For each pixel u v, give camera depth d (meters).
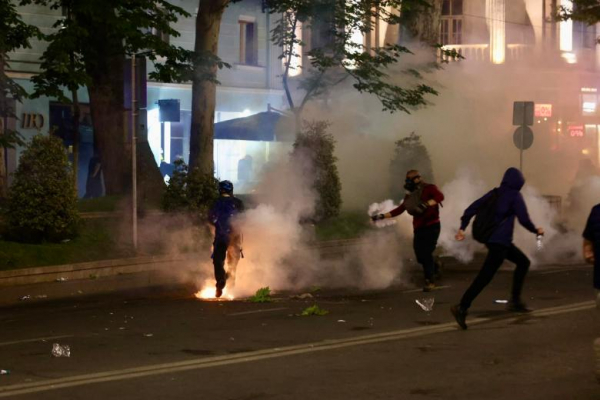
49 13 33.66
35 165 20.77
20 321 14.72
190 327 13.62
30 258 19.59
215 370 10.48
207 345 12.08
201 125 26.69
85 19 24.55
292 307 15.70
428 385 9.72
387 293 17.41
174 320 14.38
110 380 9.97
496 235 13.38
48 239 20.78
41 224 20.55
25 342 12.55
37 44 33.47
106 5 23.25
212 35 26.31
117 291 18.72
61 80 24.00
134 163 21.75
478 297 16.27
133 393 9.38
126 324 14.06
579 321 13.61
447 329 13.09
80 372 10.42
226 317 14.61
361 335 12.70
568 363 10.73
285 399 9.16
